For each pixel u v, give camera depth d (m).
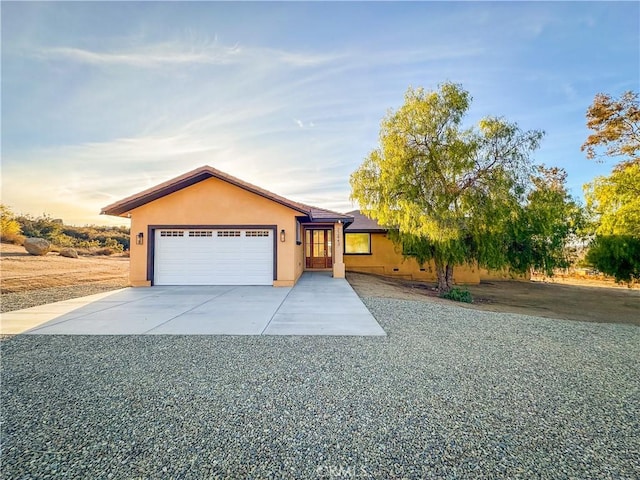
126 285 14.62
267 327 7.09
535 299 15.77
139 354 5.41
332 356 5.35
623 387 4.32
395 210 13.93
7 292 12.14
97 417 3.42
